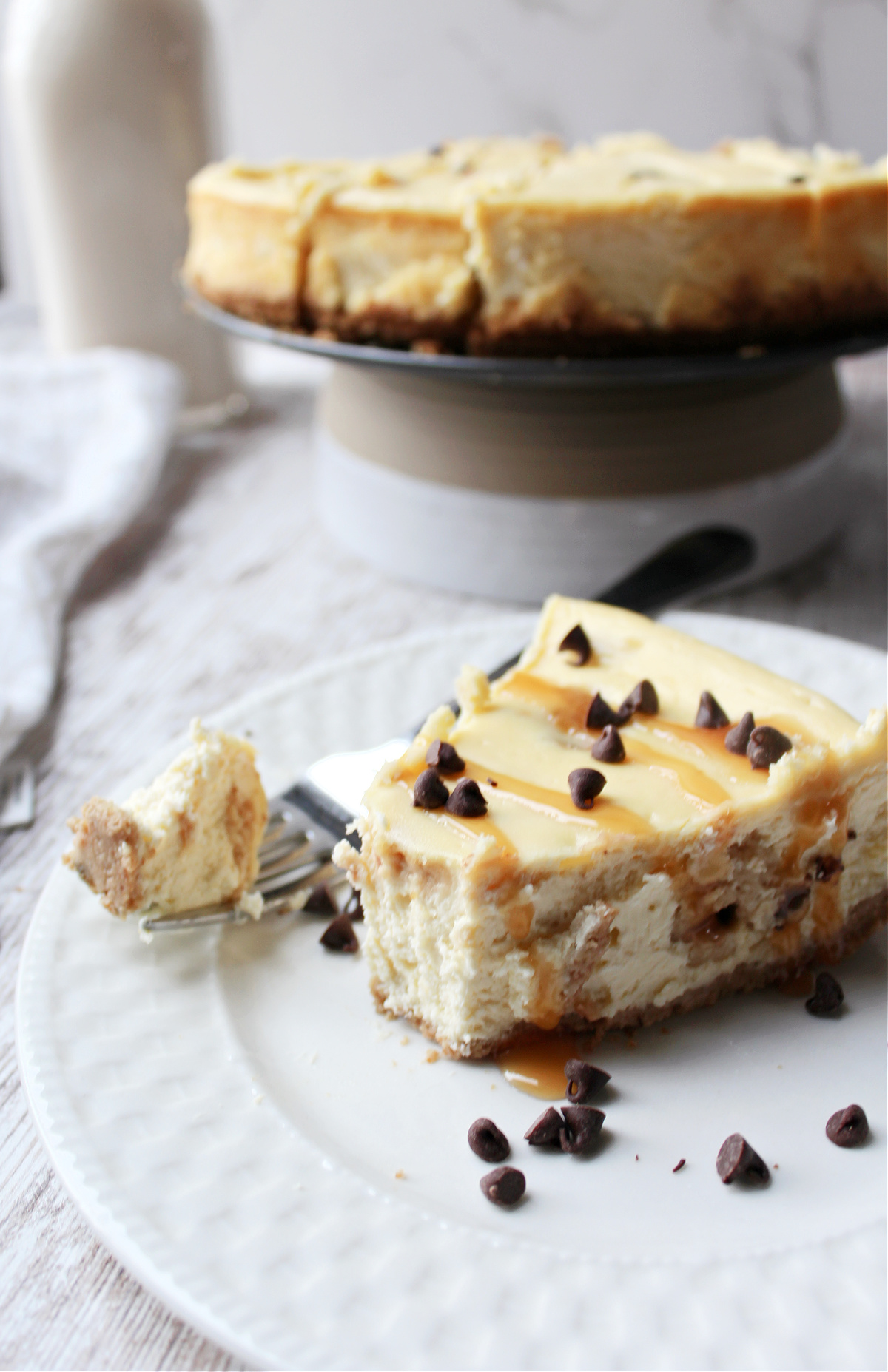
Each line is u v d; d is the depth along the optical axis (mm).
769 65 1008
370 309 710
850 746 572
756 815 564
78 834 576
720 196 672
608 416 711
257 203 726
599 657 621
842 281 693
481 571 754
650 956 568
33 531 777
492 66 1082
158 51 861
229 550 820
